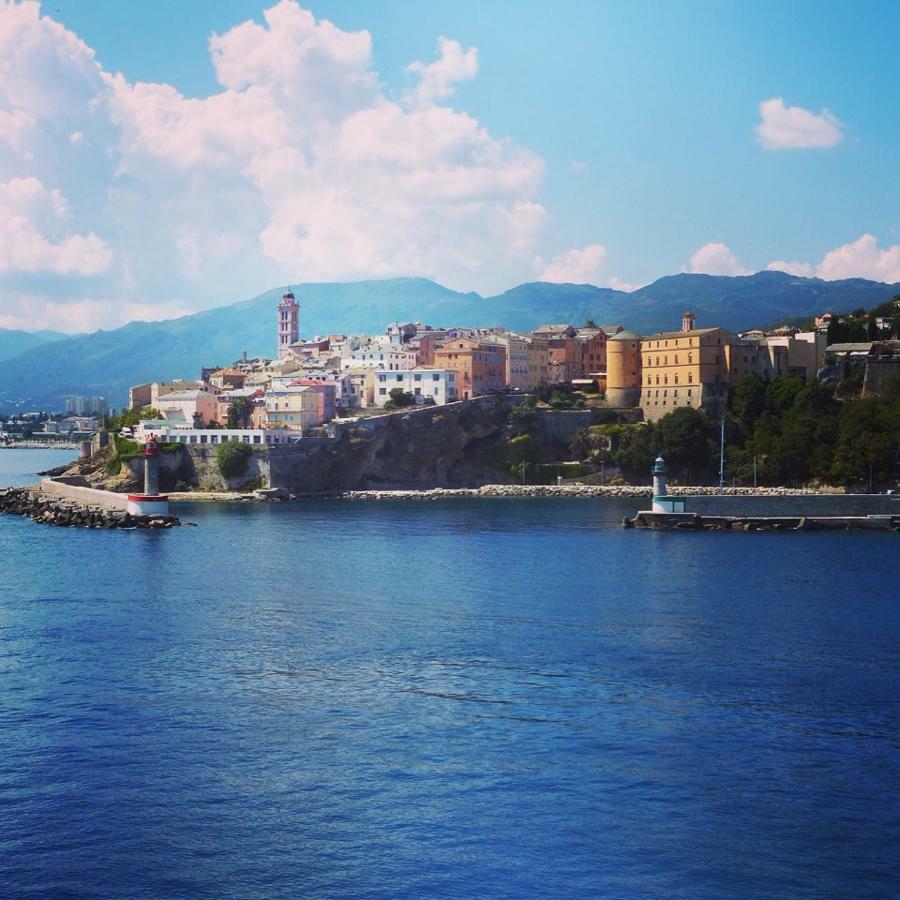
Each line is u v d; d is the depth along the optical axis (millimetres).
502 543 198250
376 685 98312
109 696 94812
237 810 71375
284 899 61031
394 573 161625
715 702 93188
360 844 66875
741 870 64062
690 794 73875
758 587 148750
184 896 61312
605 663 106000
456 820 69938
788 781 76062
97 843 67125
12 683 98812
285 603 137250
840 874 63781
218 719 88562
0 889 61969
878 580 154625
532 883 62625
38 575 160500
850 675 101938
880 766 78875
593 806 71938
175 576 159250
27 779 76312
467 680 99812
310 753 80938
